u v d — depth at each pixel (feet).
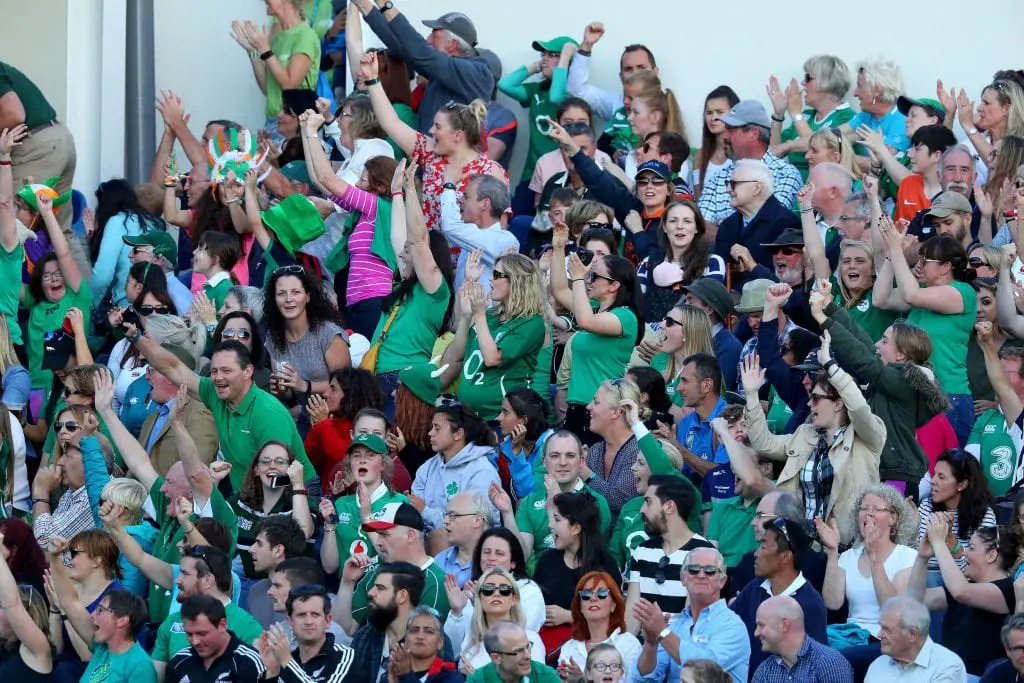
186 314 141.38
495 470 121.29
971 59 167.02
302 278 133.18
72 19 177.78
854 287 134.62
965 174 145.79
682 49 174.60
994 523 112.06
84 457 125.90
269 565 111.55
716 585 101.60
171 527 117.91
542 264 142.51
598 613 104.78
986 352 126.93
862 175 153.48
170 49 187.83
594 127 174.19
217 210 154.51
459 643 107.04
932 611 106.42
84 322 148.66
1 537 111.65
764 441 116.47
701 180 163.84
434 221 147.13
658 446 114.62
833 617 108.58
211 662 103.96
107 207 155.94
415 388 128.98
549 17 178.81
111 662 106.93
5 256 145.48
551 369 136.87
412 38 163.53
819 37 170.81
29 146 162.50
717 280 138.72
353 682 101.24
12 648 112.16
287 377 129.18
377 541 109.40
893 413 116.06
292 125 174.29
